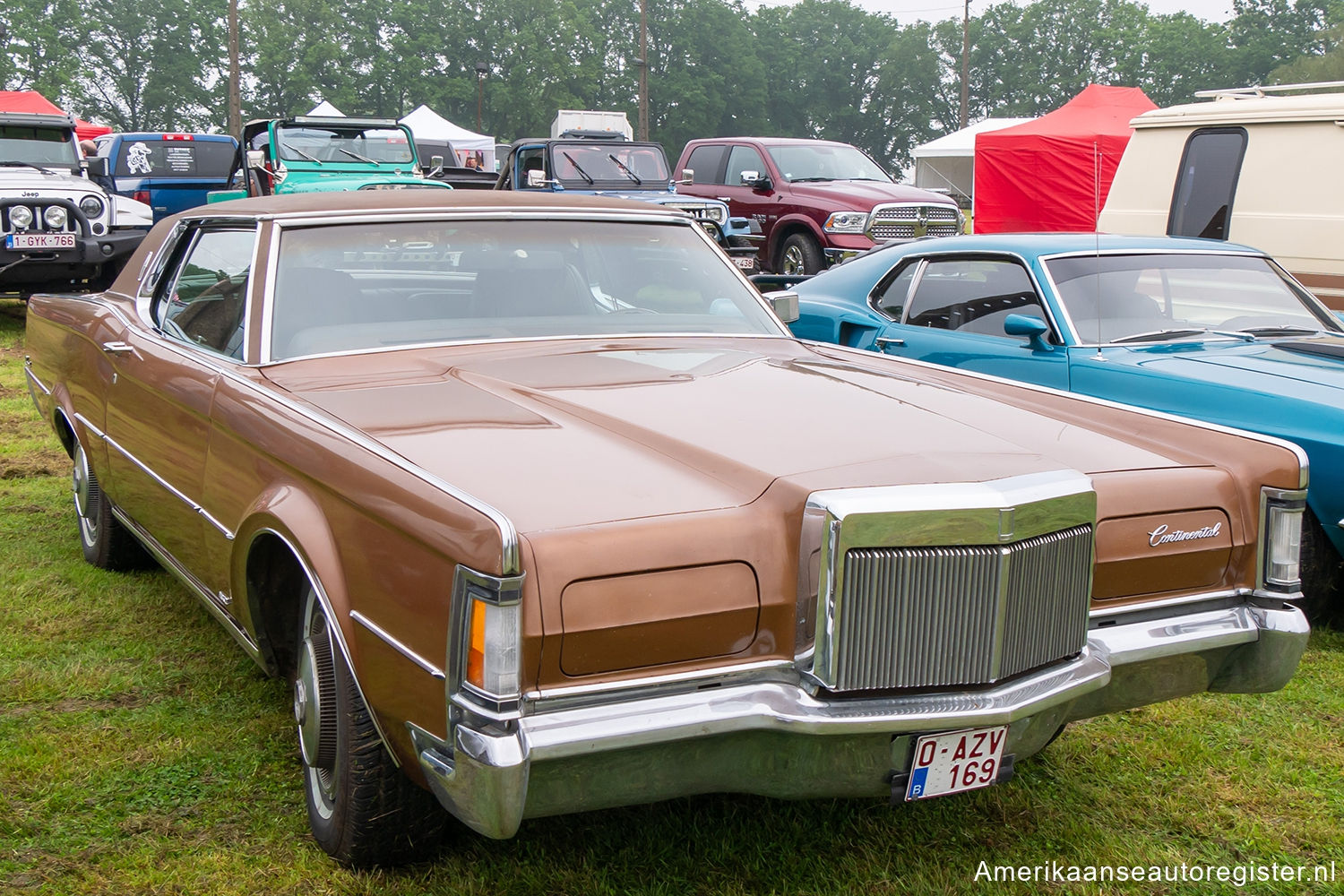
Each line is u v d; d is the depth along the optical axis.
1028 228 17.84
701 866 2.60
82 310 4.42
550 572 1.95
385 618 2.18
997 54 107.19
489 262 3.50
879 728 2.09
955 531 2.12
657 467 2.32
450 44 93.25
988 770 2.29
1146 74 102.44
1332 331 5.14
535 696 1.95
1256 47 98.50
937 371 3.43
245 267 3.35
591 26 95.44
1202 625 2.56
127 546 4.52
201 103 92.12
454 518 1.99
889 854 2.68
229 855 2.62
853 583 2.08
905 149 111.62
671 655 2.05
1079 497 2.29
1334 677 3.84
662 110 99.81
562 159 14.49
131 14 89.69
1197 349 4.82
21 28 85.06
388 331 3.26
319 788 2.67
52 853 2.62
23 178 11.31
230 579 2.90
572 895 2.47
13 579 4.52
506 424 2.55
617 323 3.57
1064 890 2.56
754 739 2.11
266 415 2.71
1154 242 5.44
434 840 2.53
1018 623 2.23
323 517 2.42
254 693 3.51
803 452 2.36
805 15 109.88
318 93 89.75
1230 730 3.41
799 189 14.09
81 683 3.55
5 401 8.34
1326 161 7.61
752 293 3.94
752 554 2.11
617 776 2.04
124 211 11.48
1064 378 4.88
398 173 14.23
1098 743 3.30
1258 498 2.64
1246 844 2.77
